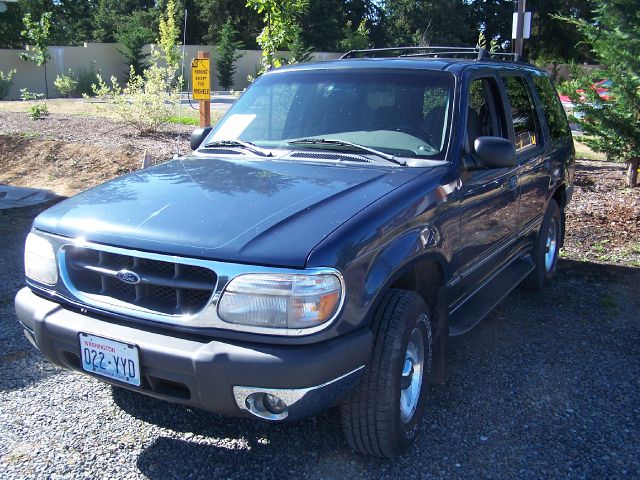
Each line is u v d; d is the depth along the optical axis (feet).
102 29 156.04
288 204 10.11
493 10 160.04
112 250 9.61
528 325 16.76
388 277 9.88
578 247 23.48
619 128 30.01
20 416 11.74
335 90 14.15
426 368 11.20
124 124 47.03
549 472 10.46
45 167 35.37
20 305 10.75
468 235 12.87
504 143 12.19
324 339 8.92
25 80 107.86
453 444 11.19
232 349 8.83
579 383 13.55
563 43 152.97
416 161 12.34
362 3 159.53
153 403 12.35
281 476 10.22
